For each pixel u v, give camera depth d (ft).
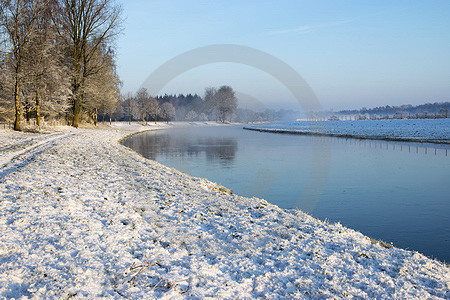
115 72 162.91
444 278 18.47
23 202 24.97
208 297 15.19
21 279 14.71
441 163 92.89
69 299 13.70
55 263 16.48
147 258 18.66
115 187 35.55
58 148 62.08
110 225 22.98
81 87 136.67
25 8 92.89
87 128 157.69
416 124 390.42
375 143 156.04
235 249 21.39
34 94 111.65
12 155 50.75
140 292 15.08
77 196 29.14
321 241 23.52
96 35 135.64
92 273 16.02
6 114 116.78
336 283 17.16
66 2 127.34
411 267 19.71
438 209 46.85
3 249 16.99
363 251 21.99
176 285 16.06
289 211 33.63
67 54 131.34
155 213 27.84
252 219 28.48
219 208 31.73
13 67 97.25
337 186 62.18
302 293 16.28
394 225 40.06
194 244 21.71
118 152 72.54
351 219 42.42
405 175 74.64
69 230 20.77
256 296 15.90
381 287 16.89
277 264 19.48
